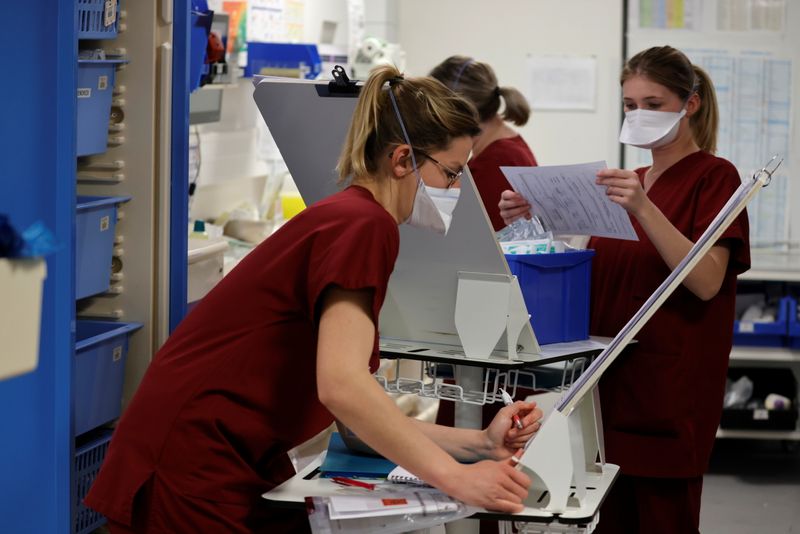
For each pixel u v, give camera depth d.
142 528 1.71
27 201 2.03
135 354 2.63
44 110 2.03
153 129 2.57
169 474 1.69
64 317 2.07
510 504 1.57
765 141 5.30
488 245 2.10
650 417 2.55
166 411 1.70
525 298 2.31
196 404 1.70
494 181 3.10
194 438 1.69
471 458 1.81
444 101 1.73
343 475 1.80
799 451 5.18
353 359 1.53
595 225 2.45
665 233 2.38
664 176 2.63
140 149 2.58
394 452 1.54
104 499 1.73
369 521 1.61
